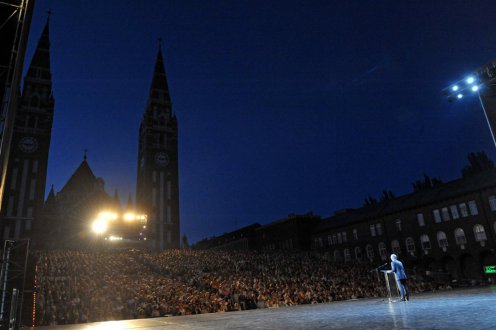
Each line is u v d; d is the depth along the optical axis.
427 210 57.28
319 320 7.63
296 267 47.62
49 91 78.00
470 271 51.25
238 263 47.69
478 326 5.05
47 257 41.56
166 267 42.94
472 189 51.19
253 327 7.03
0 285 15.14
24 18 8.98
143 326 8.76
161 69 101.94
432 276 51.53
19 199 68.44
